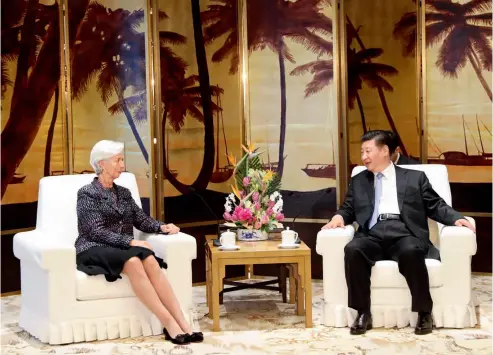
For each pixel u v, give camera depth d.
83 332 3.75
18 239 4.03
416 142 5.53
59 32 5.26
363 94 5.53
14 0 5.10
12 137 5.13
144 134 5.23
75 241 3.99
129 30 5.23
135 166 5.30
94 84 5.34
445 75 5.40
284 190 5.39
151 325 3.86
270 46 5.35
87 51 5.32
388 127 5.56
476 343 3.61
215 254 3.89
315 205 5.31
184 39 5.29
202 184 5.41
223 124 5.45
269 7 5.33
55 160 5.30
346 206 4.24
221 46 5.40
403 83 5.53
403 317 3.90
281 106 5.35
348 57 5.45
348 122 5.46
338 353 3.50
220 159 5.45
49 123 5.27
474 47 5.30
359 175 4.28
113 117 5.34
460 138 5.39
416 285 3.78
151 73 5.18
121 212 3.95
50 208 4.08
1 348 3.69
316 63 5.24
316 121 5.27
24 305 4.05
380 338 3.74
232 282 4.57
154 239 4.00
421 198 4.11
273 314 4.30
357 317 3.88
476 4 5.27
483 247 5.38
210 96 5.40
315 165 5.29
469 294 3.89
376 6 5.50
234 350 3.58
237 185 4.43
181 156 5.32
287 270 4.57
